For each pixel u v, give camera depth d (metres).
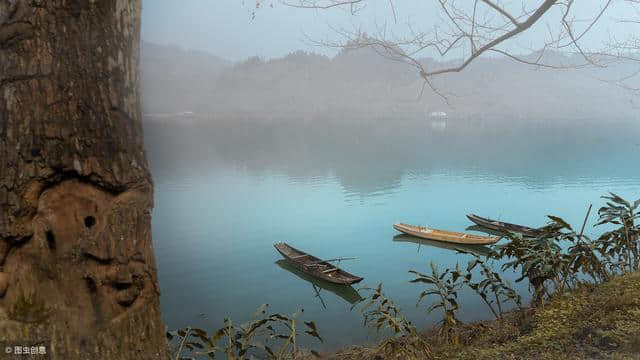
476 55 5.30
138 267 1.63
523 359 3.12
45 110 1.43
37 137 1.43
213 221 35.75
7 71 1.40
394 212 39.41
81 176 1.52
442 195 47.47
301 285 19.78
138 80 1.65
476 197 45.66
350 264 23.97
